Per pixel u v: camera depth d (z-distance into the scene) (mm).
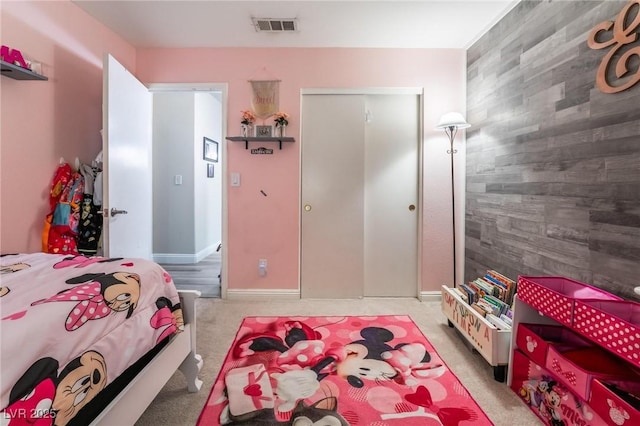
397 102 3000
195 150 4535
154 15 2393
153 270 1373
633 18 1346
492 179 2465
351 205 2990
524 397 1539
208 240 5090
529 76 2027
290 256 2982
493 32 2449
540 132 1927
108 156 2184
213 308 2742
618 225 1425
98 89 2479
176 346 1404
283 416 1420
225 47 2904
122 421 1035
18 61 1689
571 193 1688
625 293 1396
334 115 2951
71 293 988
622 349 1102
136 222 2609
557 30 1781
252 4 2254
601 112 1505
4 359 717
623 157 1398
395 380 1698
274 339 2162
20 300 957
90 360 911
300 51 2902
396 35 2678
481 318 1815
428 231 2971
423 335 2230
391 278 3074
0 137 1739
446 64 2912
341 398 1544
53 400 787
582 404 1225
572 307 1303
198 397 1553
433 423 1387
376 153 3021
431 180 2953
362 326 2379
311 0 2207
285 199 2957
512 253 2215
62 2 2123
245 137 2814
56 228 2072
